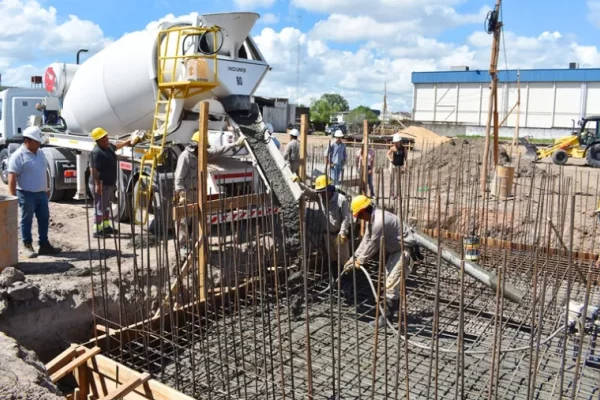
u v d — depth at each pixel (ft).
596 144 68.13
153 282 21.44
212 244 24.88
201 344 16.58
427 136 100.12
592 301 21.30
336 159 36.91
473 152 62.54
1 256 20.30
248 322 19.84
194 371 15.65
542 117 158.71
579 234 30.37
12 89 44.04
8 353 13.20
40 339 17.90
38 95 45.50
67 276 20.42
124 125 31.35
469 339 19.08
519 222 31.24
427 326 19.98
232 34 26.96
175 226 18.99
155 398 14.23
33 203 23.04
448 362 17.42
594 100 151.02
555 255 26.58
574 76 152.05
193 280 18.08
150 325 17.72
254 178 28.17
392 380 16.28
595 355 16.90
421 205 34.14
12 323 17.39
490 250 27.71
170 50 27.40
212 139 27.17
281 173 24.84
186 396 13.70
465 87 171.12
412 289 23.39
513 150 81.97
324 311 21.21
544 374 16.61
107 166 25.48
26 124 44.78
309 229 24.66
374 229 19.11
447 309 21.49
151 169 26.89
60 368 15.34
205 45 26.99
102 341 17.33
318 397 15.21
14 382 11.80
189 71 25.55
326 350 18.08
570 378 16.30
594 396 15.30
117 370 14.97
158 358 17.54
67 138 34.42
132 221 17.35
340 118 179.42
